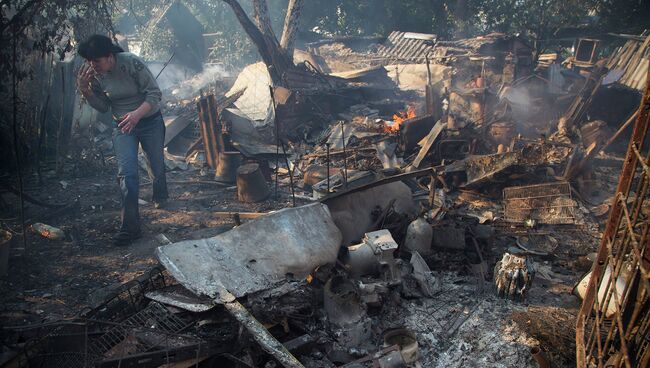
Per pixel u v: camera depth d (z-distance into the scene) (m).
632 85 17.30
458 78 18.58
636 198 2.23
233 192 7.10
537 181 6.79
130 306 3.34
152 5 23.86
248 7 25.70
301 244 3.79
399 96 15.48
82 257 4.69
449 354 3.25
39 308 3.69
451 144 8.39
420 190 6.67
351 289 3.38
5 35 5.41
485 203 6.73
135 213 5.10
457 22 28.97
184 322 2.89
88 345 2.77
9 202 6.23
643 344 2.07
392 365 2.94
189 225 5.62
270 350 2.64
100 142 9.60
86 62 5.07
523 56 18.05
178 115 11.62
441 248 4.66
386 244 4.02
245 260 3.51
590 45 19.86
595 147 6.95
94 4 6.47
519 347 3.29
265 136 10.19
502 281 3.94
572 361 3.04
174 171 8.39
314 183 7.14
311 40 25.88
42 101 8.64
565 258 4.93
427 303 3.88
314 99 11.74
